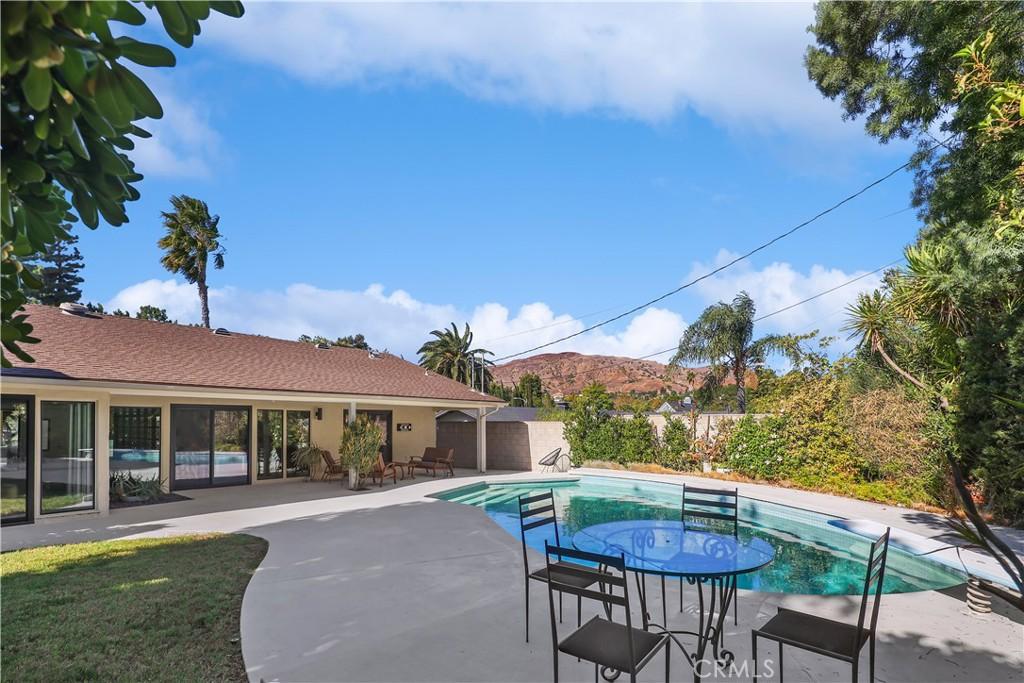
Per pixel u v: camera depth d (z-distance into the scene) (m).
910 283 7.64
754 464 15.59
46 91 0.96
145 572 7.07
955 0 5.87
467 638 4.98
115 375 11.81
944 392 9.52
